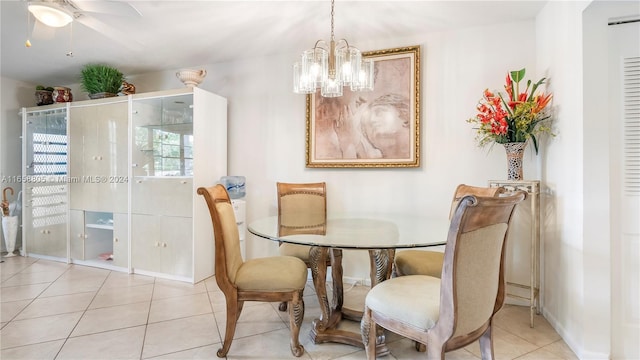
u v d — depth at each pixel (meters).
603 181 1.73
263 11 2.35
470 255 1.20
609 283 1.73
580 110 1.79
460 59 2.67
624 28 1.73
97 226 3.51
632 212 1.74
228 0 2.20
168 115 3.15
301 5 2.26
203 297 2.64
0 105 3.90
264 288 1.76
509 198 1.21
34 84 4.22
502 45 2.55
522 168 2.31
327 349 1.87
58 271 3.32
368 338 1.53
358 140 2.95
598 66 1.74
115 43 2.95
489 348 1.44
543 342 1.93
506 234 1.43
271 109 3.31
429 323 1.26
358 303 2.55
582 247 1.76
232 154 3.46
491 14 2.41
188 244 3.01
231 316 1.76
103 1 1.94
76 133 3.52
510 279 2.50
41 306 2.44
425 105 2.77
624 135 1.75
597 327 1.74
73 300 2.56
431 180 2.76
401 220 2.37
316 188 2.90
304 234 1.82
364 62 2.03
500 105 2.38
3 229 3.85
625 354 1.76
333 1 2.15
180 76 3.11
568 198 1.92
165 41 2.91
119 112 3.31
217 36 2.80
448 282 1.18
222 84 3.49
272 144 3.31
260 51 3.18
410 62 2.77
